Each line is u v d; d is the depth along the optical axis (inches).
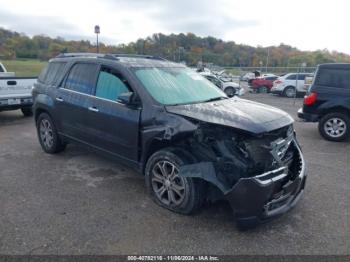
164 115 140.0
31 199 150.4
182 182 132.6
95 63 179.9
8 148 235.3
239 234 124.2
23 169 190.7
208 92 175.9
